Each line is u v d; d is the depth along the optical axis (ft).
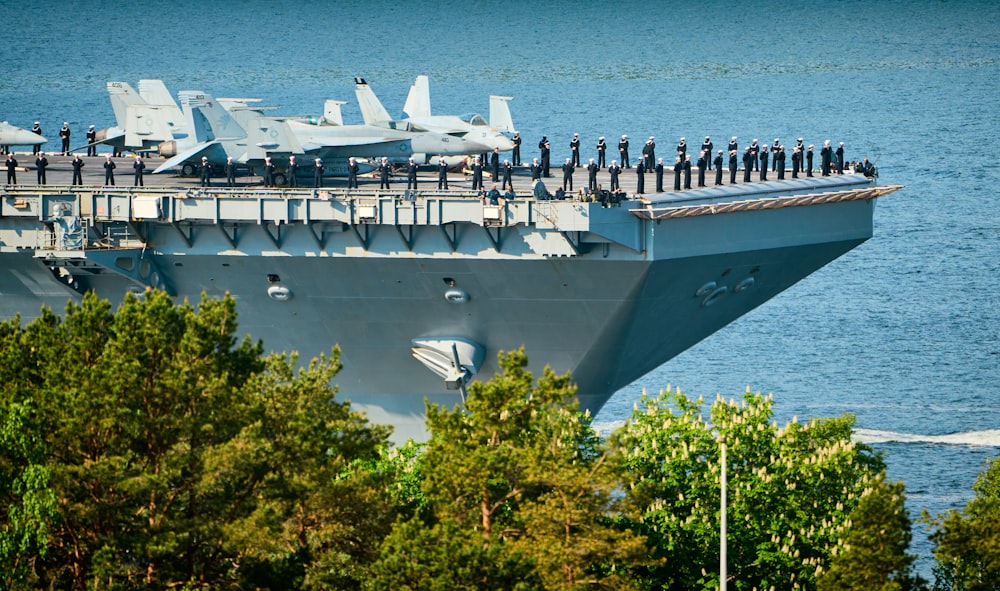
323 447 322.14
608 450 324.39
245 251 447.42
